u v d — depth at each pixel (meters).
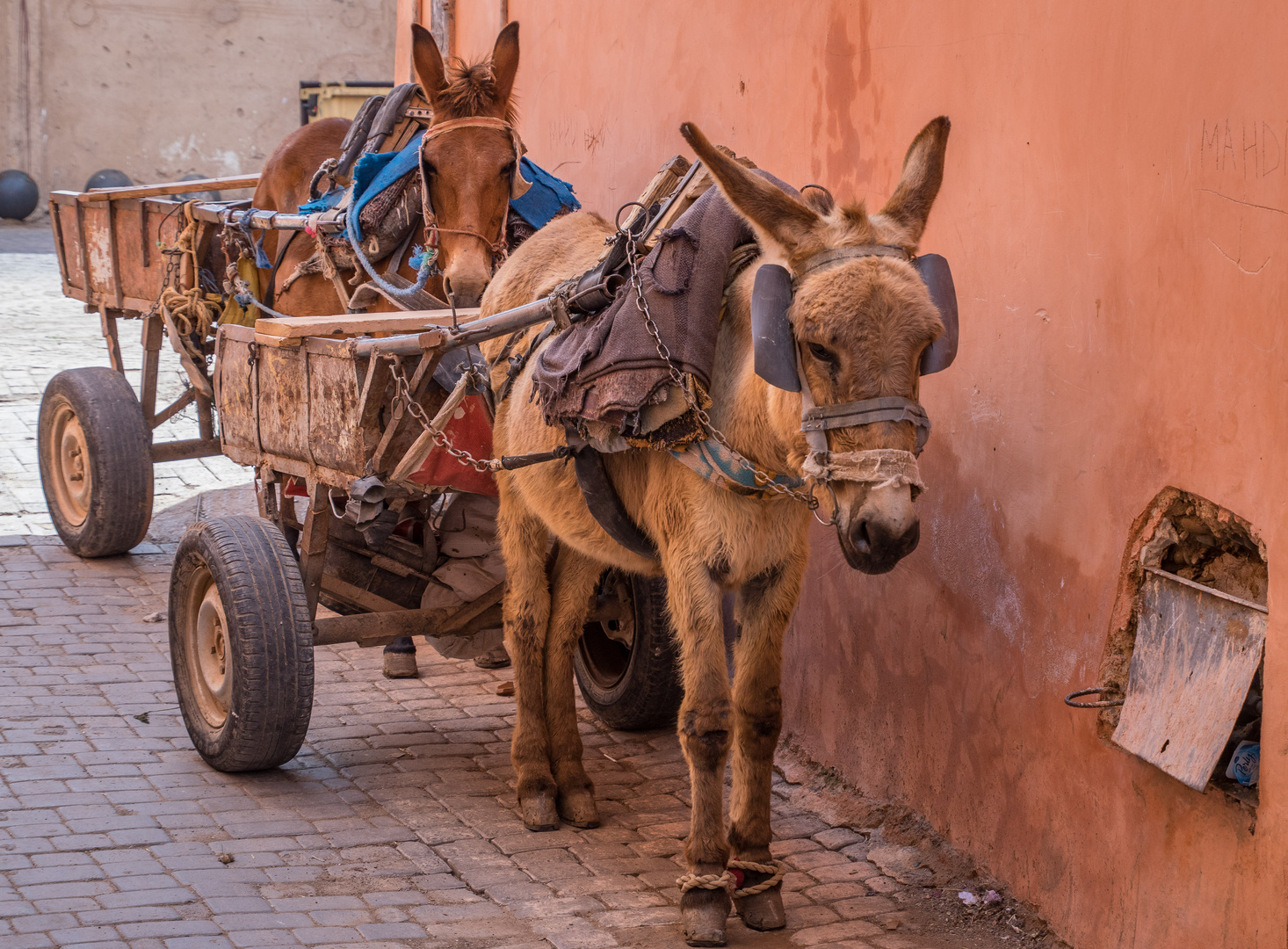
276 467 5.23
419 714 5.91
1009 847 4.23
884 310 3.14
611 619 5.84
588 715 6.06
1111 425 3.76
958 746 4.48
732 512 3.79
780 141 5.39
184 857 4.39
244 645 4.78
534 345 4.55
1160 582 3.65
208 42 26.27
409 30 9.48
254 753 4.91
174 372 12.81
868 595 4.94
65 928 3.86
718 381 3.83
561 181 6.34
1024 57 4.05
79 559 7.79
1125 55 3.67
